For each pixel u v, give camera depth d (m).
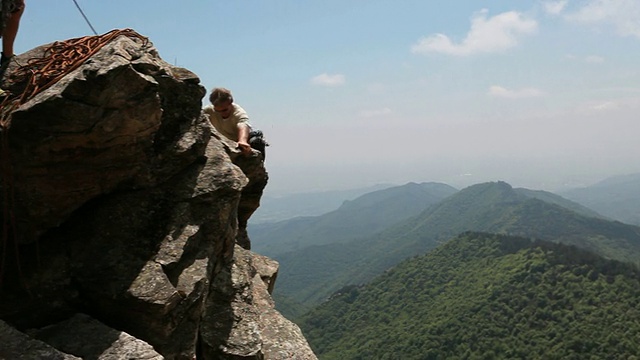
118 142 6.80
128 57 6.79
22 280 6.41
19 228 6.57
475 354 159.38
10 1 7.66
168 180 7.94
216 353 7.56
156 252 7.11
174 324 6.76
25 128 6.01
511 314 173.50
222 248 8.59
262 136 11.59
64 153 6.40
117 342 6.01
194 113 8.54
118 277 6.64
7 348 5.41
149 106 6.74
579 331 146.25
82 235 7.05
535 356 145.88
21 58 7.81
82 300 6.59
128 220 7.30
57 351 5.54
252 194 11.92
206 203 7.93
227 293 8.33
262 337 8.54
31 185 6.40
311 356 8.54
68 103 6.00
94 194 7.14
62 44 8.07
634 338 134.12
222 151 8.79
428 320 193.12
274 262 12.35
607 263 187.62
